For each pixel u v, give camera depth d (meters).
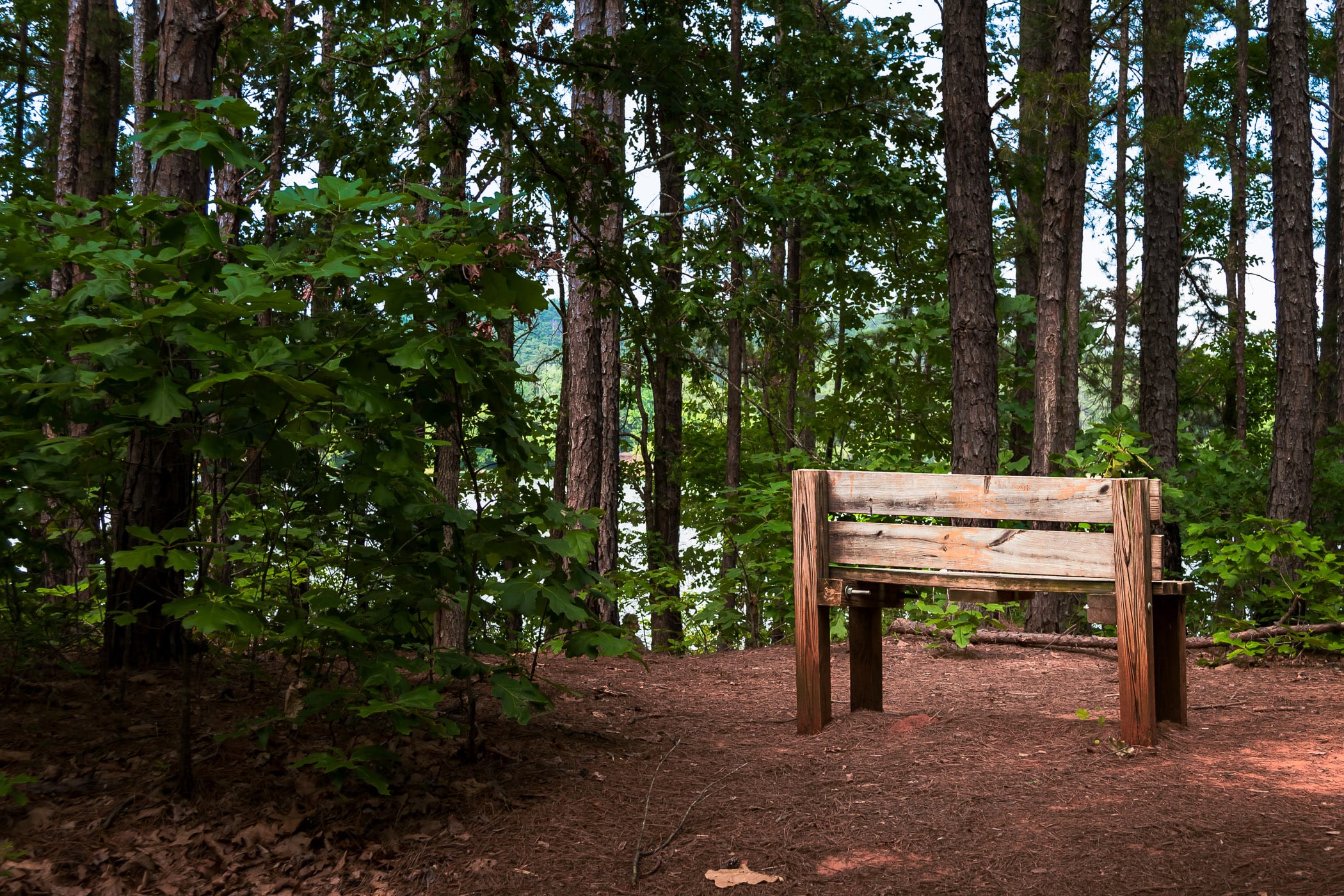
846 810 3.85
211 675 5.23
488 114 7.09
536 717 5.30
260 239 10.05
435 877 3.26
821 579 5.29
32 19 15.19
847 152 13.12
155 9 9.97
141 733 4.25
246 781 3.84
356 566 4.23
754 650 8.59
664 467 17.02
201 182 5.53
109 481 4.84
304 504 4.66
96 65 11.19
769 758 4.74
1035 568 4.84
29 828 3.33
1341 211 15.62
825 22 17.36
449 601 4.86
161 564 5.14
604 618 10.13
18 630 4.81
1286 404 8.70
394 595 4.15
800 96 14.32
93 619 5.98
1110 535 4.65
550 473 4.32
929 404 16.69
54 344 3.56
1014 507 4.90
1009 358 16.81
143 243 4.04
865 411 16.88
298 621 3.65
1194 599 10.77
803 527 5.31
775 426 20.02
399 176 9.06
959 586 4.93
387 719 4.76
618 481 13.99
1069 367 11.90
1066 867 3.16
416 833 3.58
